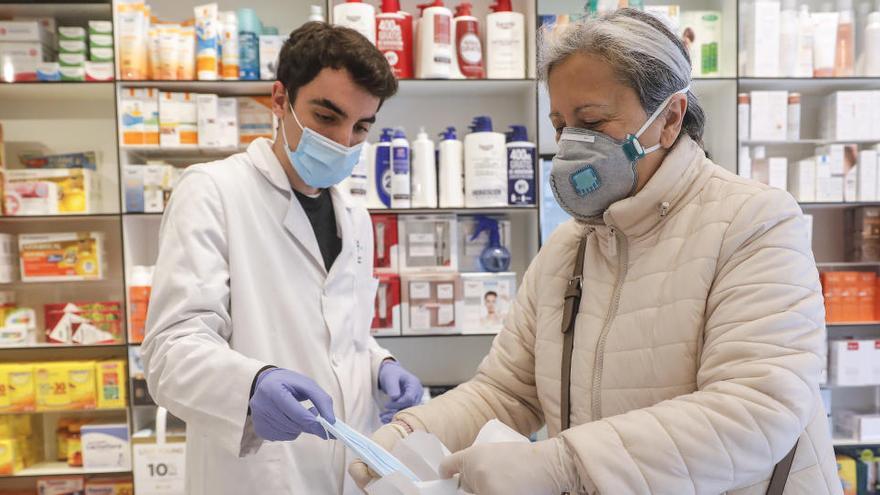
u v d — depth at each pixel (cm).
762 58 265
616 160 94
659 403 84
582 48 91
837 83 276
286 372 113
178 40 248
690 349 89
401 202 251
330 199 162
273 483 134
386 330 253
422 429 107
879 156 271
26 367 251
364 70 137
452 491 81
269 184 146
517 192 254
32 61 254
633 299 96
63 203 257
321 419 100
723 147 275
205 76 248
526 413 120
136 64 247
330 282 148
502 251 264
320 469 139
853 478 274
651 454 76
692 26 270
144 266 270
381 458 88
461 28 258
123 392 253
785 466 89
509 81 258
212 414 116
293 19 280
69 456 261
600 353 98
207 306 128
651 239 97
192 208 134
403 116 285
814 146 289
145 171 252
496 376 120
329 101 137
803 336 82
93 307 257
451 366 289
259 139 153
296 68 140
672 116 95
